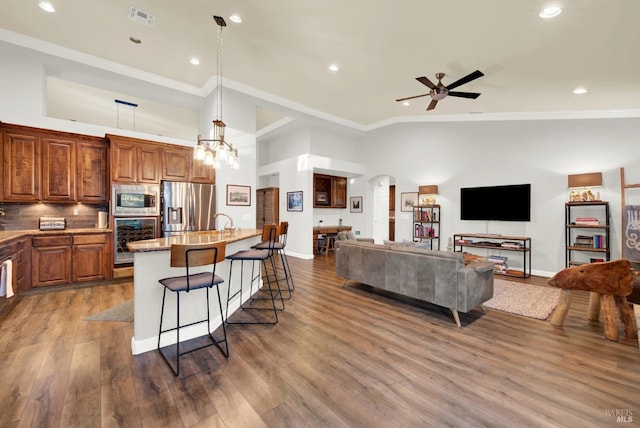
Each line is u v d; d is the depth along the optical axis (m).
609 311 2.68
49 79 4.76
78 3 3.05
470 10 2.78
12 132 3.76
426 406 1.75
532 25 2.88
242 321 3.06
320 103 5.82
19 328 2.79
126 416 1.64
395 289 3.57
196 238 3.09
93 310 3.26
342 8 2.90
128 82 4.55
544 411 1.71
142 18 3.26
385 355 2.36
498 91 4.47
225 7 3.01
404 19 3.01
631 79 3.71
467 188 6.01
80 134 4.23
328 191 8.34
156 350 2.41
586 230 4.82
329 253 7.75
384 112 6.39
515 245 5.20
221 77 4.70
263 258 3.09
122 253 4.37
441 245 6.39
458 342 2.60
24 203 4.05
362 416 1.66
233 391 1.88
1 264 2.84
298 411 1.70
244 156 5.26
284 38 3.54
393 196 9.91
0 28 3.54
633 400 1.81
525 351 2.44
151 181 4.64
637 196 4.41
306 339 2.64
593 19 2.67
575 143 4.92
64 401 1.76
